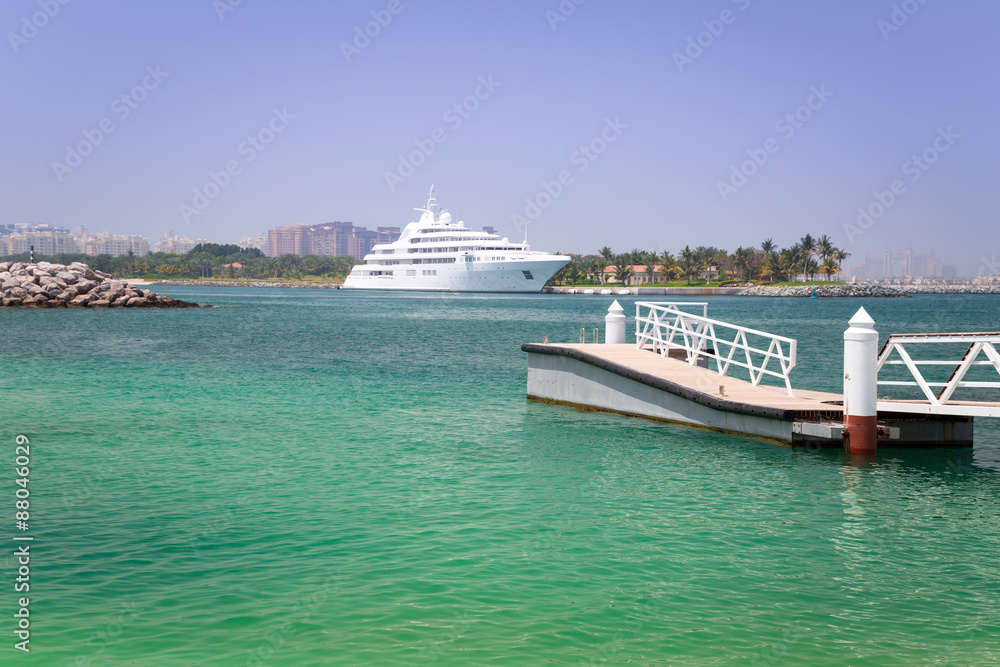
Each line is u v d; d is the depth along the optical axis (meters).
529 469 15.41
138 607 8.40
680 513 12.35
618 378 22.17
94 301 97.69
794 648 7.64
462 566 9.77
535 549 10.48
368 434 19.16
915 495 13.54
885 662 7.39
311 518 11.87
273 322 76.94
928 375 34.75
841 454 16.70
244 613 8.27
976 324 88.50
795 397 19.02
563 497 13.27
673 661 7.32
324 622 8.05
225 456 16.48
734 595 8.96
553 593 8.92
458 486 13.99
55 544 10.49
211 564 9.75
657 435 18.89
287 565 9.76
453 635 7.79
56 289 96.75
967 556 10.42
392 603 8.57
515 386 29.28
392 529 11.32
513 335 61.34
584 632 7.91
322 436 18.86
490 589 9.02
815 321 94.38
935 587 9.30
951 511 12.58
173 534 11.01
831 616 8.41
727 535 11.23
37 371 33.09
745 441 18.05
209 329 64.69
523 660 7.29
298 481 14.30
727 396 19.00
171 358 39.88
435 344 50.88
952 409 15.92
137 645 7.50
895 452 16.91
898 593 9.10
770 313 118.44
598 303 154.88
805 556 10.34
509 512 12.32
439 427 20.16
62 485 13.87
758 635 7.92
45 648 7.40
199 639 7.64
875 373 16.27
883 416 17.55
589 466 15.66
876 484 14.28
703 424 19.66
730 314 113.94
